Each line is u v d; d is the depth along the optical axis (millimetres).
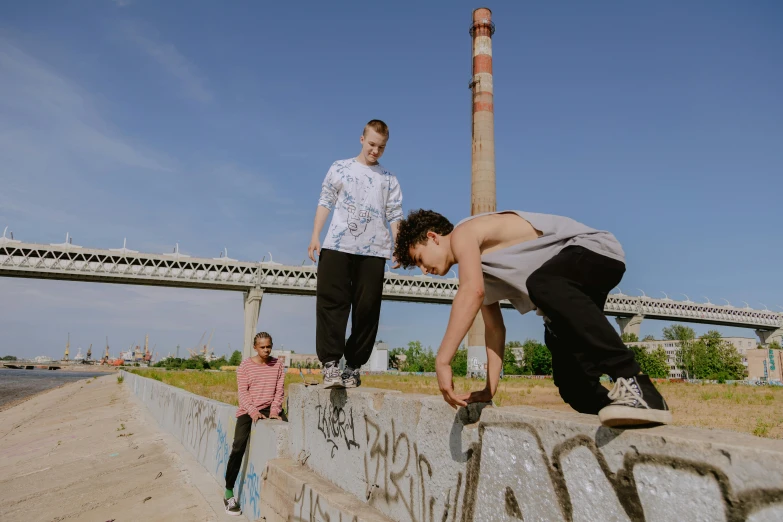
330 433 4012
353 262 4195
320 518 3602
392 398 3051
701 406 16125
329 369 3877
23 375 121812
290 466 4617
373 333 4180
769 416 12469
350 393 3674
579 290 2158
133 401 23125
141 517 6512
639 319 95375
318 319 4137
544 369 81188
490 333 2746
